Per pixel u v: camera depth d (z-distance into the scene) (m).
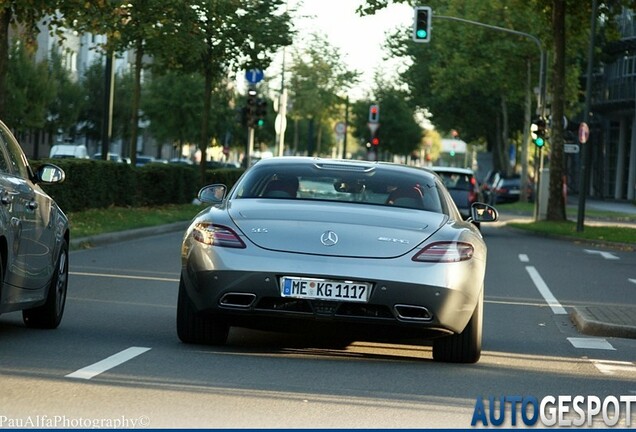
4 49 55.69
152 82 159.88
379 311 22.98
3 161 24.47
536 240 83.31
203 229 23.77
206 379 20.56
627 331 31.22
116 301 33.72
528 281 48.34
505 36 154.25
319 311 22.91
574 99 162.38
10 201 23.56
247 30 97.69
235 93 183.88
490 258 61.88
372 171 26.20
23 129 158.88
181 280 24.61
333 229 23.36
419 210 25.00
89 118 196.38
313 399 19.17
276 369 22.16
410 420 17.83
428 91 190.25
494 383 22.00
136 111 90.19
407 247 23.25
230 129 171.25
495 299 40.22
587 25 101.38
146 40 87.31
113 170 75.62
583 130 88.38
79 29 56.44
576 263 60.88
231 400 18.66
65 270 27.84
